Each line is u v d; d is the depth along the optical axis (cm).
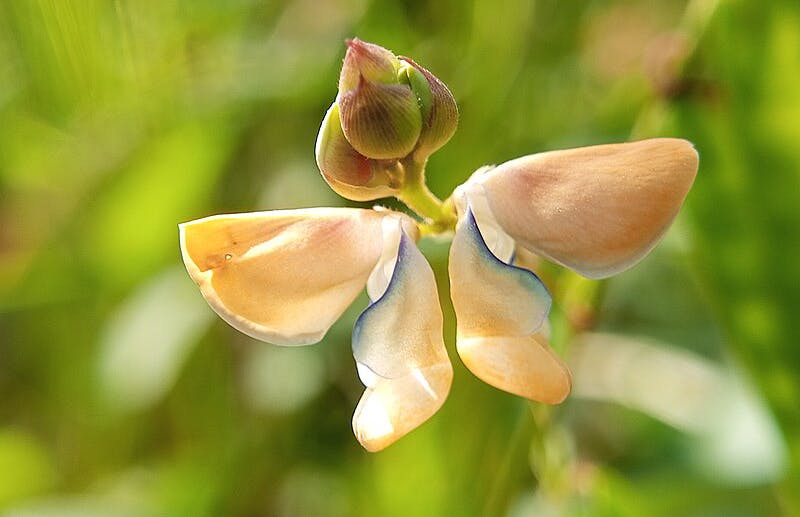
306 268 21
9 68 28
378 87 20
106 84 28
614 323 38
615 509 27
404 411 21
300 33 37
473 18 35
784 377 26
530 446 26
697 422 31
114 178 37
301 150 38
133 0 28
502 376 21
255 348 38
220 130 37
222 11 35
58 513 33
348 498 34
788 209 26
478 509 29
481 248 21
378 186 21
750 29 26
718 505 33
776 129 26
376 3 36
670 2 41
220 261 21
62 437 40
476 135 34
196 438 39
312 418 36
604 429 35
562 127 35
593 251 21
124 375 36
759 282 26
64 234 39
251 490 36
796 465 27
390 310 21
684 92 26
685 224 26
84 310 40
